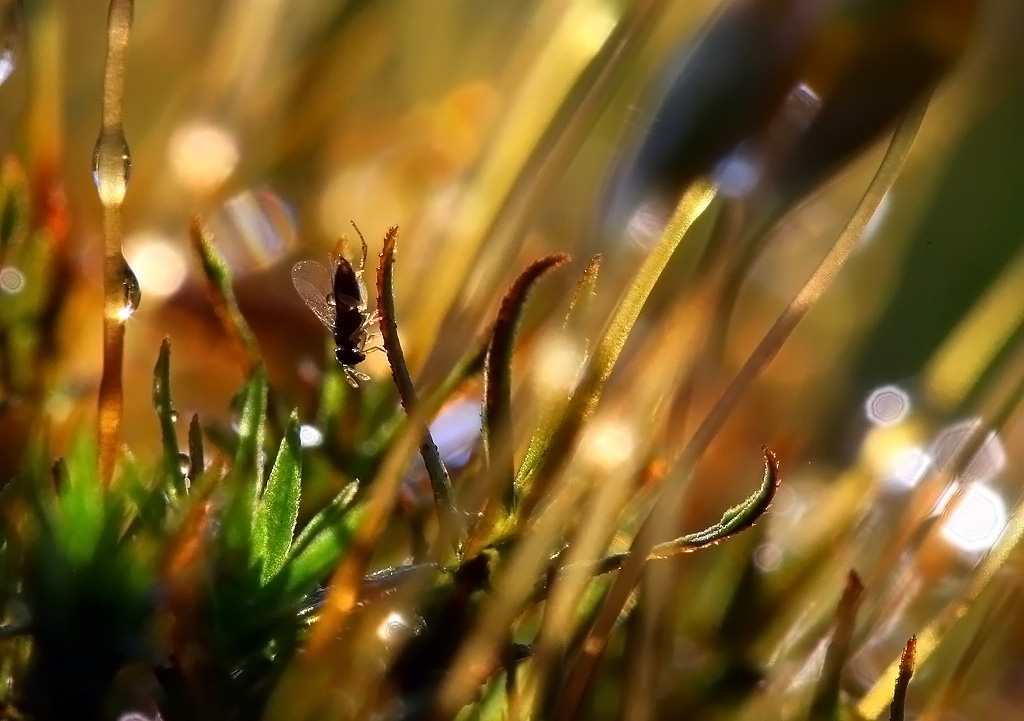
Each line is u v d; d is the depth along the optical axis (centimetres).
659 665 11
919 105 11
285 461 11
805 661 12
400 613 11
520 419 11
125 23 11
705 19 12
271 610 11
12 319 12
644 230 12
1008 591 12
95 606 11
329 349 12
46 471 11
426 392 12
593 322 12
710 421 11
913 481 12
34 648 11
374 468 12
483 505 11
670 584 11
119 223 11
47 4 12
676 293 12
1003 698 12
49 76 12
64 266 12
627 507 11
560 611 11
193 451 11
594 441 11
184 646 11
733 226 11
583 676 11
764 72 11
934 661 12
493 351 11
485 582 11
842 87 11
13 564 11
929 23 11
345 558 11
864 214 11
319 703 11
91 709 11
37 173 12
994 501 12
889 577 12
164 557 11
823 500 12
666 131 11
